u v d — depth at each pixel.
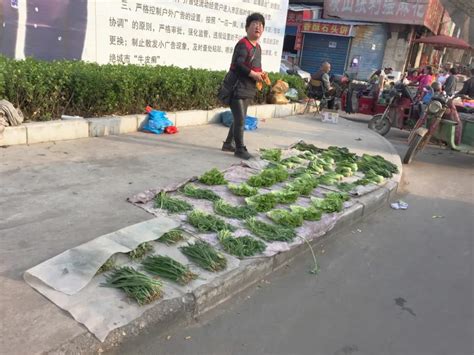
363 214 5.14
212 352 2.65
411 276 3.90
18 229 3.44
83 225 3.63
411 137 8.33
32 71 5.80
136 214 3.95
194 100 8.31
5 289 2.68
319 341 2.87
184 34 9.20
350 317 3.18
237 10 10.54
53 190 4.28
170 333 2.76
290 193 4.82
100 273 2.95
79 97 6.33
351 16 21.31
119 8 7.77
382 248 4.43
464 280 3.92
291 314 3.13
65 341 2.32
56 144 5.77
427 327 3.15
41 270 2.84
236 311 3.09
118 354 2.49
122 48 8.02
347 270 3.88
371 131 10.27
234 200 4.61
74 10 7.12
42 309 2.54
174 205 4.14
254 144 7.36
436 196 6.42
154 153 5.96
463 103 9.72
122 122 6.72
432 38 20.56
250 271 3.37
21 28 6.51
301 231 4.11
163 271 3.03
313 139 8.44
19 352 2.21
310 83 12.03
